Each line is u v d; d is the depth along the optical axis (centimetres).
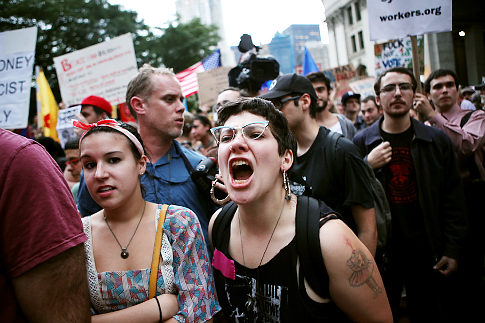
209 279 150
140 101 211
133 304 136
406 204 262
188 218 149
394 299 270
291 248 127
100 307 136
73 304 96
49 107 583
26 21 1934
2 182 89
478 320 264
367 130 289
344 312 130
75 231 97
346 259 120
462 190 259
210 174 203
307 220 126
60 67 517
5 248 89
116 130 145
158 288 137
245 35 362
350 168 204
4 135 94
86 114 383
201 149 500
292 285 125
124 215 145
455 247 252
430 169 256
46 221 91
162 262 140
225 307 146
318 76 365
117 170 141
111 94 498
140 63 2770
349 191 204
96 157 141
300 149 225
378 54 495
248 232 139
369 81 709
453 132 295
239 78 351
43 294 90
